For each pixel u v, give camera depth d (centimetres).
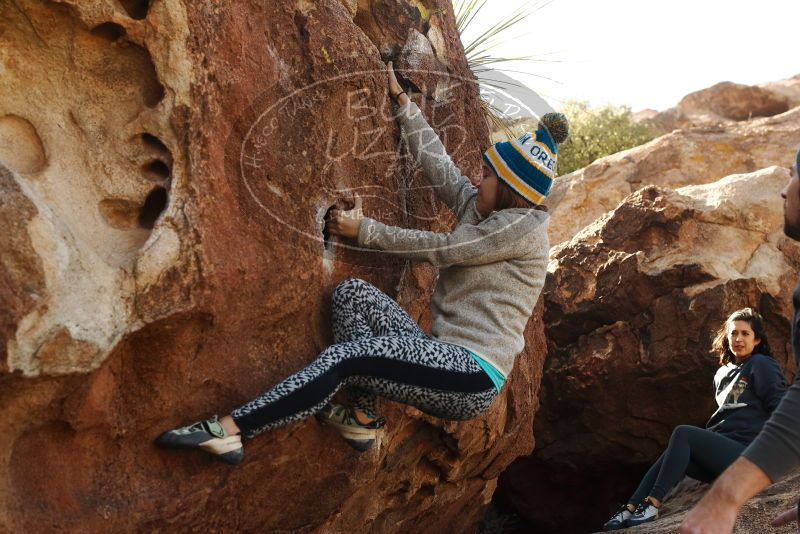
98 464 245
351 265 311
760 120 961
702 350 573
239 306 262
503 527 715
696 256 601
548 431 655
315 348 296
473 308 295
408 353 276
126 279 233
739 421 457
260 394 276
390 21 361
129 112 249
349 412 301
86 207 239
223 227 254
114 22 239
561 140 302
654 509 439
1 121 234
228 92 258
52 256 213
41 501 230
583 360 623
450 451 404
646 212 627
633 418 615
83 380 227
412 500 416
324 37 295
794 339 199
